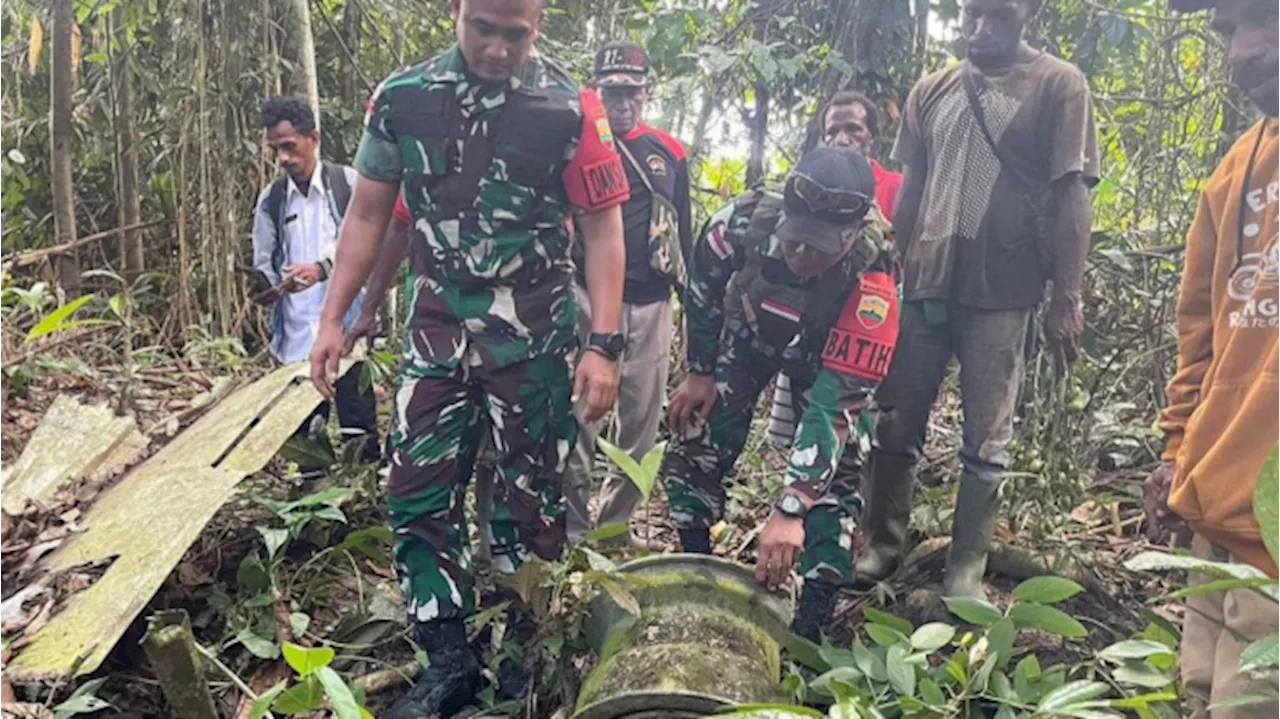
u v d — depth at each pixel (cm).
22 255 539
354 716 168
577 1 647
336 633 297
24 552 282
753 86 518
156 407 450
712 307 298
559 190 261
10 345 467
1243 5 192
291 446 372
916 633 242
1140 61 532
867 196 257
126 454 366
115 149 629
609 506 365
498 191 251
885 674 243
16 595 252
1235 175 199
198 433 371
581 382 264
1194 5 203
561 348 267
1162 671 241
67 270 573
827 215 256
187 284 586
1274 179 191
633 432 365
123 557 266
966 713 232
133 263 632
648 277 355
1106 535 388
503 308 258
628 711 213
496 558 276
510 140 248
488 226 253
